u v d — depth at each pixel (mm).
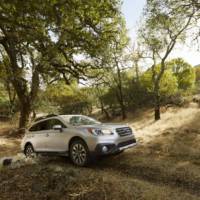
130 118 29500
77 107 46344
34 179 7250
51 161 10125
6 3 8383
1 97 39344
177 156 9578
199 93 30609
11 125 30859
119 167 8711
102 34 17359
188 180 7000
